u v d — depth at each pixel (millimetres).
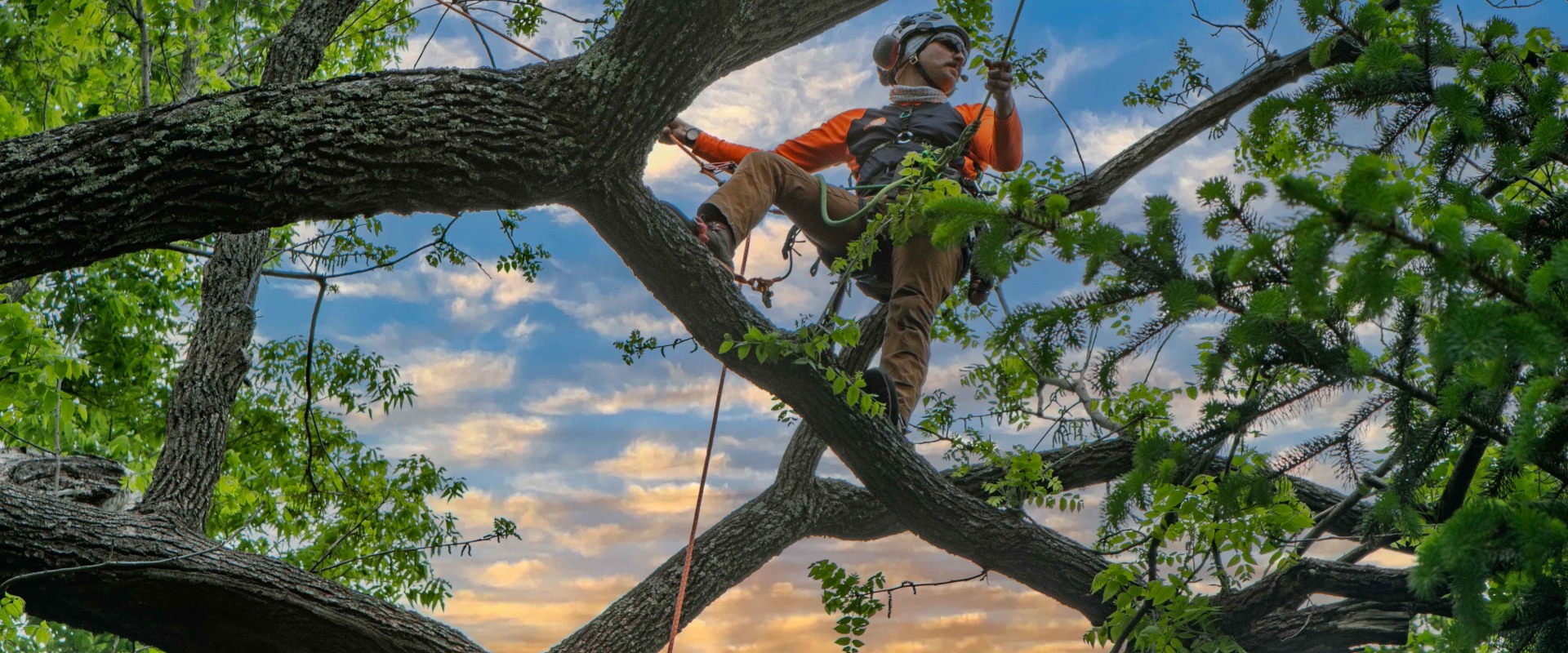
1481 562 1610
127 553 3701
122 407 9602
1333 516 3531
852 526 5656
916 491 4363
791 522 5504
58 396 4344
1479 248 1484
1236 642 3682
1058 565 4441
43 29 7387
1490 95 2168
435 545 5133
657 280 3795
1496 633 1923
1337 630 3611
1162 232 1830
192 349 4898
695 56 3203
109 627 3822
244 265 5188
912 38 4523
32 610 3760
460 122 3045
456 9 4402
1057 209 1849
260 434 8453
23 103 7680
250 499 7621
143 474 4480
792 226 4164
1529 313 1486
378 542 7688
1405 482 2064
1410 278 1677
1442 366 1555
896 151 4227
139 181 2639
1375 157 1417
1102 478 5500
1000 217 1862
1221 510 2236
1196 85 5594
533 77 3225
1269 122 2377
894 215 3715
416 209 3145
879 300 4594
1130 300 1921
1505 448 1817
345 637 3867
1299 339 1855
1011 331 2039
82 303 9391
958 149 3744
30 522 3584
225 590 3760
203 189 2721
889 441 4250
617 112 3230
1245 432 2117
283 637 3846
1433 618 3684
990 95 3752
